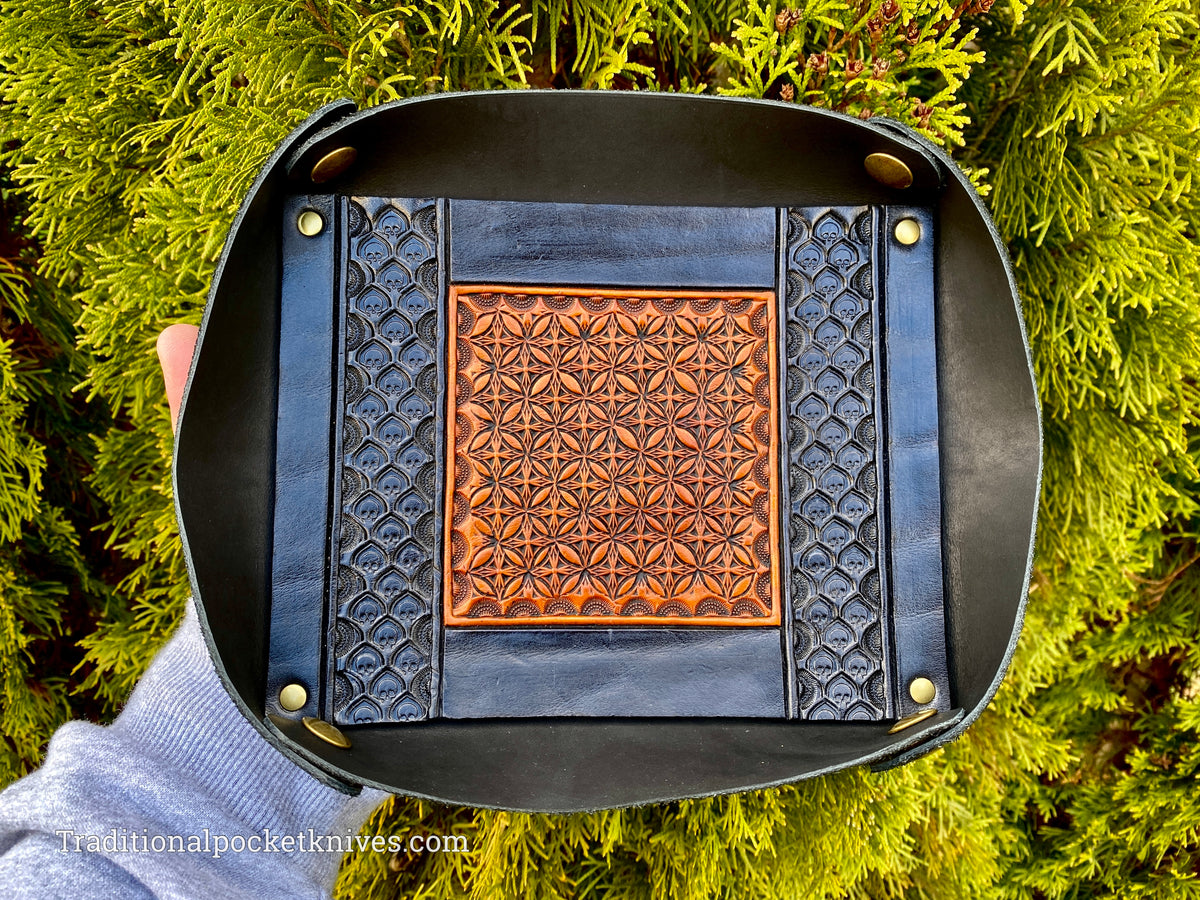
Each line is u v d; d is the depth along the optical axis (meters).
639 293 0.32
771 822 0.44
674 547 0.32
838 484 0.32
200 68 0.37
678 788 0.29
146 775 0.28
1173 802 0.51
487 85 0.39
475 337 0.32
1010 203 0.41
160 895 0.25
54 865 0.25
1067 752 0.57
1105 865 0.54
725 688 0.31
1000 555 0.29
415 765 0.30
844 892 0.48
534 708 0.31
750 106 0.30
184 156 0.43
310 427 0.31
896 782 0.46
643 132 0.31
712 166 0.32
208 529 0.28
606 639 0.31
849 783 0.45
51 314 0.50
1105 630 0.54
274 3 0.35
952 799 0.51
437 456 0.31
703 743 0.31
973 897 0.51
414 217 0.32
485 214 0.32
